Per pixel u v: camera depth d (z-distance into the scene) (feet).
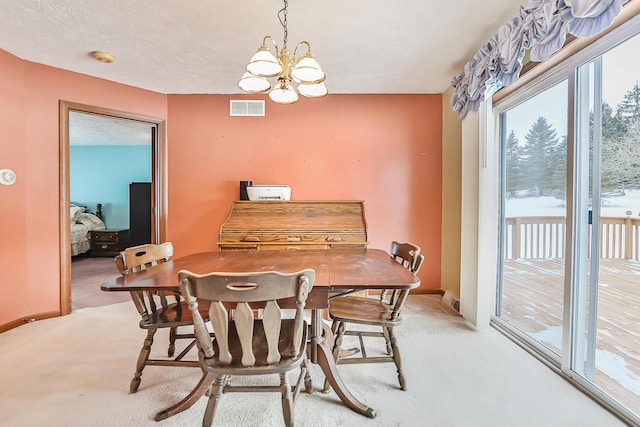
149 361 5.30
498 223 8.45
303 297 3.82
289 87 5.85
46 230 8.75
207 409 4.20
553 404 5.01
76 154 19.94
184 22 6.81
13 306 8.17
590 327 5.50
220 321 3.79
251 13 6.49
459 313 9.10
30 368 6.10
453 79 8.90
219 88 10.58
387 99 11.10
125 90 10.14
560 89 6.37
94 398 5.17
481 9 6.39
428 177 11.14
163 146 10.98
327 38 7.47
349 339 7.45
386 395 5.27
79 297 10.71
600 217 5.35
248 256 6.61
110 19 6.68
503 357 6.53
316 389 5.45
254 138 11.14
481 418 4.71
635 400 4.96
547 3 5.10
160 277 4.80
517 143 7.73
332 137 11.14
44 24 6.85
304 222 9.82
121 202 19.95
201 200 11.15
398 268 5.38
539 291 7.11
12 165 8.16
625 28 4.64
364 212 10.17
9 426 4.53
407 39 7.53
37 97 8.60
